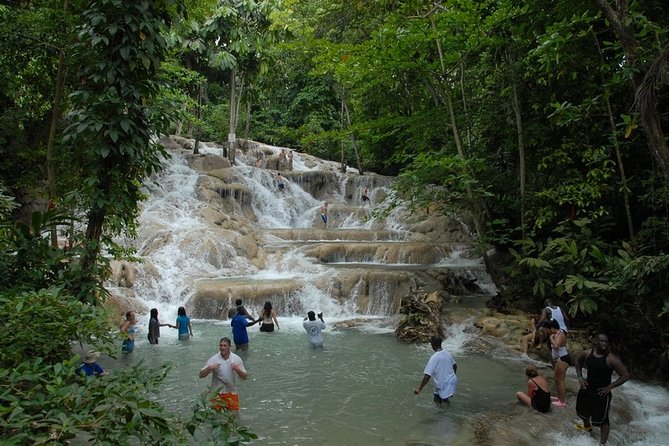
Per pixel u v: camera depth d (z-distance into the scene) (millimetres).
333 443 5957
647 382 9156
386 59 12000
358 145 30203
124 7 6910
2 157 10992
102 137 6965
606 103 10836
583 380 6496
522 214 12523
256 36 22859
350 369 9070
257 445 5863
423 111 14352
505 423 6547
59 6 8922
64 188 8938
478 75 15344
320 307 13828
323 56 12586
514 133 13555
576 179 11242
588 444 6266
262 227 21250
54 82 9414
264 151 31031
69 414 3152
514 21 11680
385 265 16594
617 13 6816
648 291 9109
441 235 19703
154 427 3156
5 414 3141
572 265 10836
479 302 14062
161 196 19703
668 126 10281
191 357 9617
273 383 8227
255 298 13406
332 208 23219
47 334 4539
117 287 13195
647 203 10945
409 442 5973
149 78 7539
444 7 12633
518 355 10078
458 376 8812
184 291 13812
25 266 6641
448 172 12898
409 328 11336
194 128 32688
